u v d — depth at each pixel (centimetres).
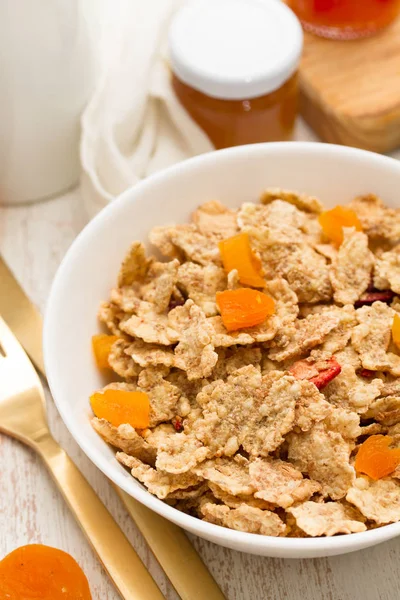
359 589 41
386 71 52
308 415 39
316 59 53
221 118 50
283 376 40
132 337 43
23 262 49
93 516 42
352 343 41
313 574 41
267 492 38
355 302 43
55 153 50
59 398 40
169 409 41
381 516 38
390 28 53
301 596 41
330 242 44
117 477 38
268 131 51
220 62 49
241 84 48
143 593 40
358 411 40
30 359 45
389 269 43
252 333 41
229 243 43
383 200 45
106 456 40
